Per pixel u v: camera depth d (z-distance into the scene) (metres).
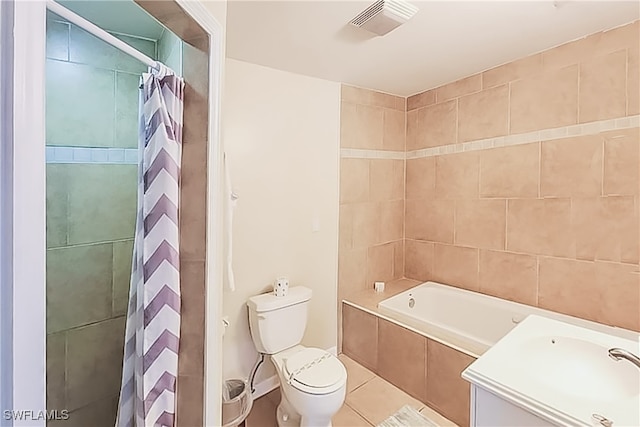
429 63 2.35
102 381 1.87
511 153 2.41
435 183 2.95
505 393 0.95
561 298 2.20
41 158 0.54
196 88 1.19
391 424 1.96
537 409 0.88
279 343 2.12
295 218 2.47
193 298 1.21
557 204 2.19
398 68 2.43
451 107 2.78
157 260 1.17
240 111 2.18
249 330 2.25
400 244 3.22
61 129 1.72
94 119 1.81
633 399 0.89
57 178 1.71
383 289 2.93
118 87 1.88
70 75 1.73
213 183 1.19
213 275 1.21
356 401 2.18
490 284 2.58
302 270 2.53
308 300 2.27
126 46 1.01
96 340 1.85
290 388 1.73
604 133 1.96
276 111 2.34
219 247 1.24
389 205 3.11
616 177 1.93
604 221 1.99
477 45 2.07
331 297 2.72
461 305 2.63
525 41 2.04
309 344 2.60
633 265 1.90
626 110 1.87
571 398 0.90
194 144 1.20
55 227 1.71
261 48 2.02
